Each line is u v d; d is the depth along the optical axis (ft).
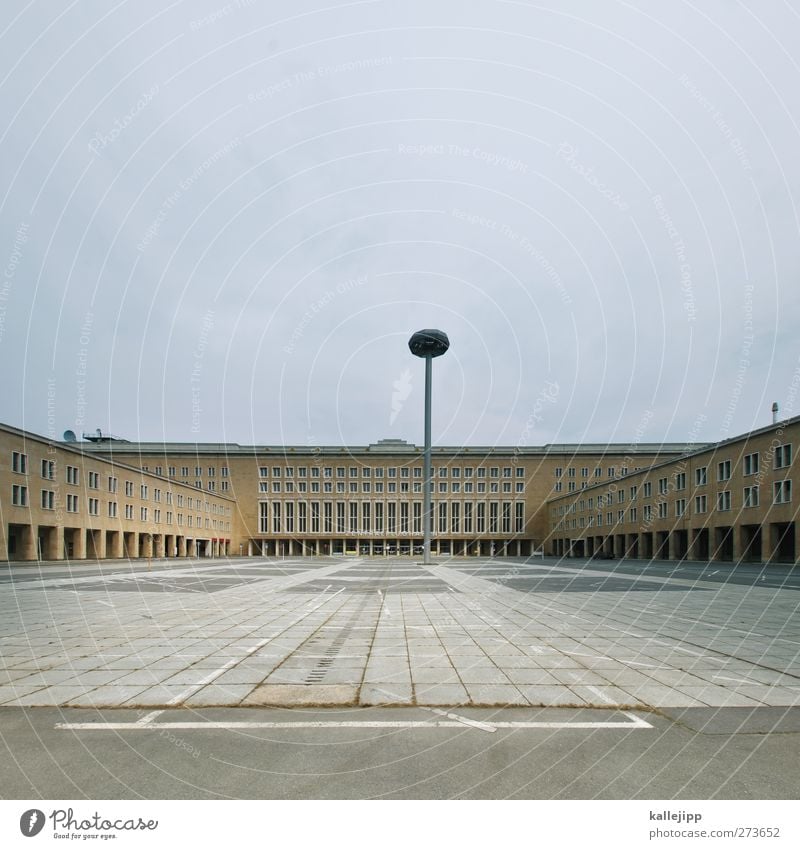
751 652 28.60
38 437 138.10
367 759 15.35
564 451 281.33
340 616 42.37
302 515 283.38
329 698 20.52
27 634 34.27
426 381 136.87
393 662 26.21
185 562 168.45
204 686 22.11
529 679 23.13
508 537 277.44
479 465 282.77
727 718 18.48
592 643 31.01
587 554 226.79
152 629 36.09
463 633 34.37
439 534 279.49
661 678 23.34
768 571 108.78
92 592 63.46
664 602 52.70
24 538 137.08
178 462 283.18
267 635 33.68
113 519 169.78
